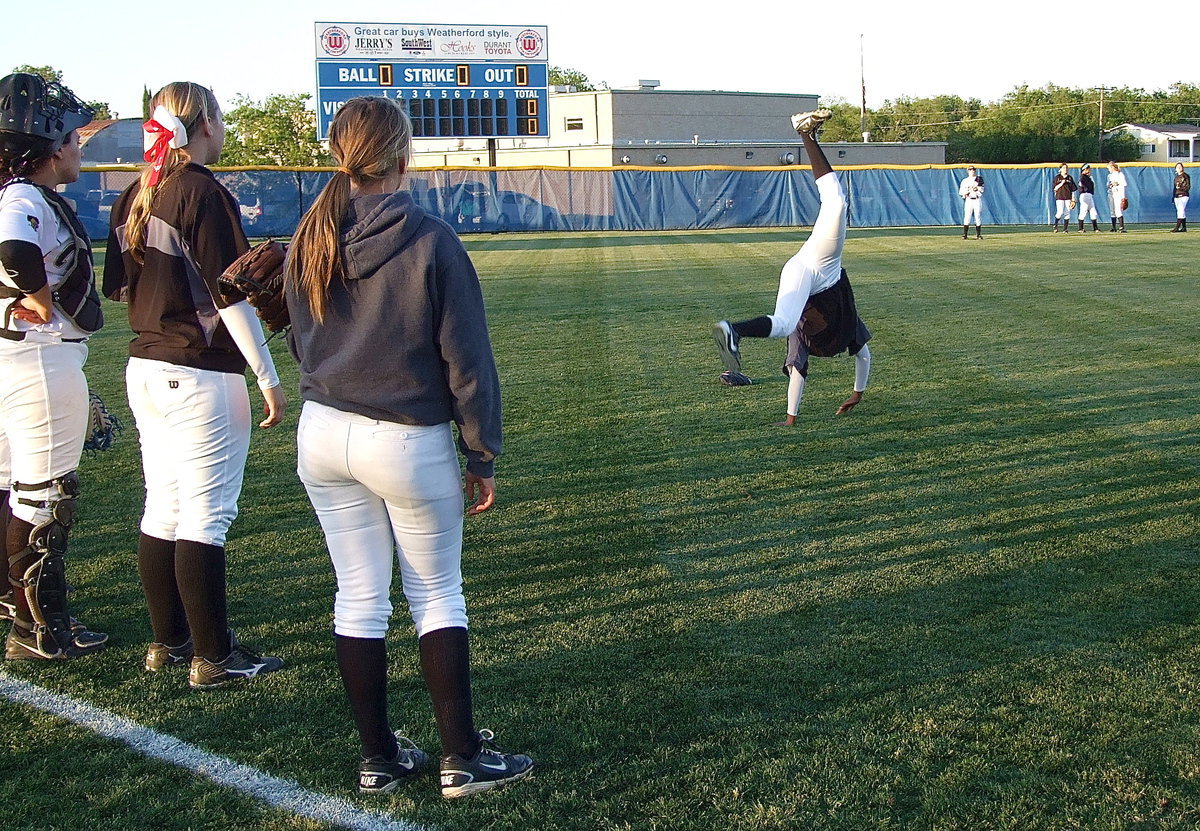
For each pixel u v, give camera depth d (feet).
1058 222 93.86
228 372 10.58
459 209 101.24
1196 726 9.62
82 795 8.89
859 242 77.87
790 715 9.99
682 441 20.56
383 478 8.19
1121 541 14.57
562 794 8.77
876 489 17.28
